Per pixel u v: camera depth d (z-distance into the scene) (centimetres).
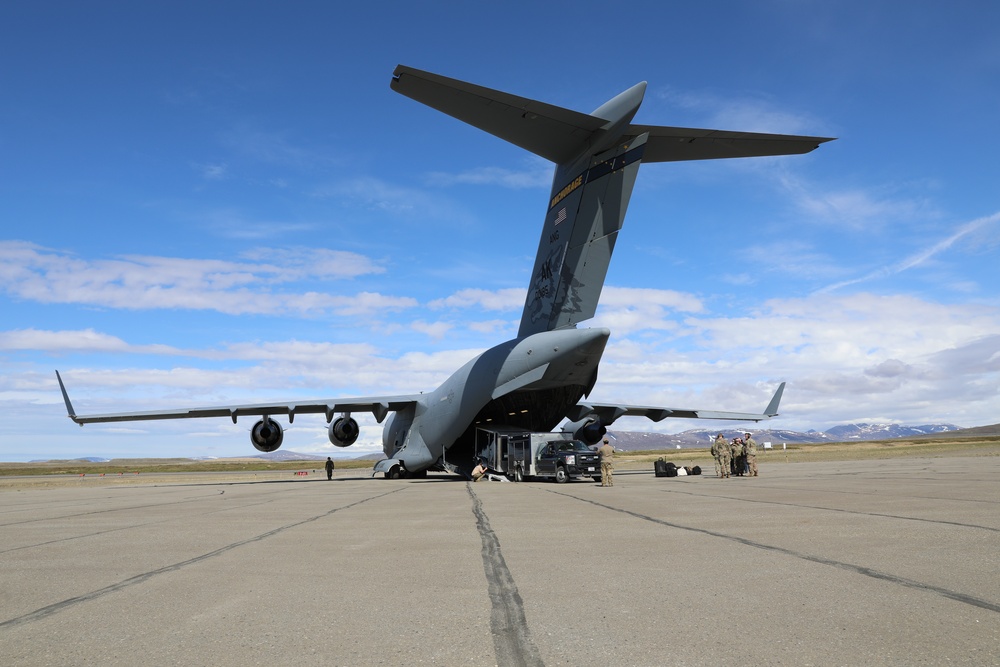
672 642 354
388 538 814
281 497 1741
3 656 360
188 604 474
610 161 1861
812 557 593
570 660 330
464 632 385
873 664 312
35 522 1147
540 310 2198
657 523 898
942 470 2261
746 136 1678
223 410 2616
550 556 645
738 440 2392
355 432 2925
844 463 3488
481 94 1540
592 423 2870
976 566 532
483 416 2425
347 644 368
